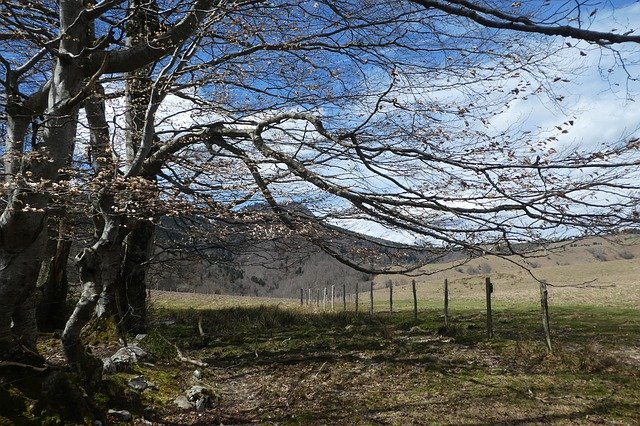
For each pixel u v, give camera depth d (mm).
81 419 4383
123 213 4918
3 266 4367
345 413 5641
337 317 13766
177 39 4980
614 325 11242
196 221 7293
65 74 4691
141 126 7645
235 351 9281
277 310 14320
